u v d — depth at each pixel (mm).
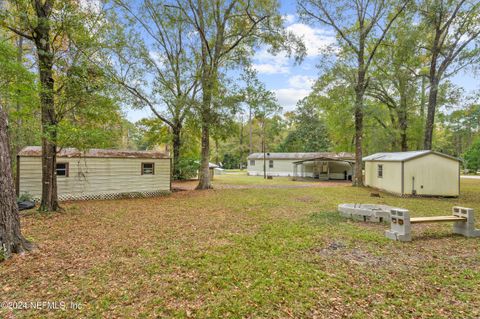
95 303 2891
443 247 4793
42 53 7023
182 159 20203
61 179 10914
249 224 6578
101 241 5148
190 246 4848
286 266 3902
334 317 2639
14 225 4316
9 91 6668
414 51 14664
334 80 15969
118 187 12219
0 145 4090
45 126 7352
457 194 12430
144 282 3395
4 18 6770
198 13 14367
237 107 13664
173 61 16797
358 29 15648
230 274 3629
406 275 3607
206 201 10656
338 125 18984
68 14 7207
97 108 7812
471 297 3014
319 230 5945
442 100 15211
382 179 14742
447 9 13031
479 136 35375
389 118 19609
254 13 13961
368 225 6430
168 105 16188
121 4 12703
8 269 3730
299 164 29656
